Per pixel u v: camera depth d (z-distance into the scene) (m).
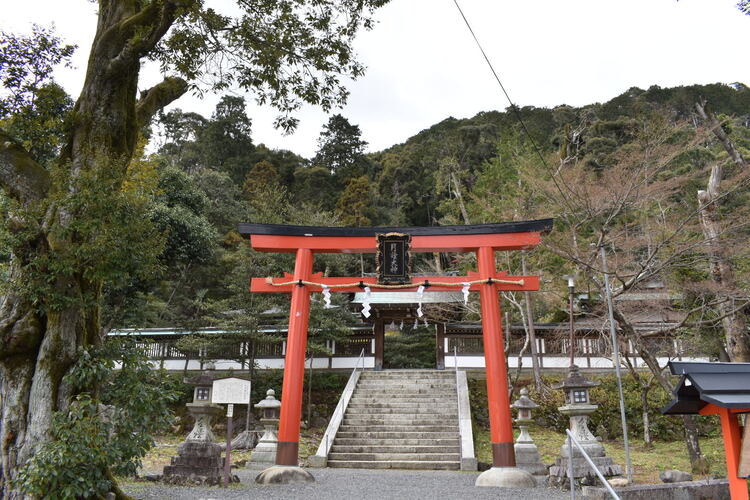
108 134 7.51
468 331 21.05
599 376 19.44
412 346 26.52
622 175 13.98
